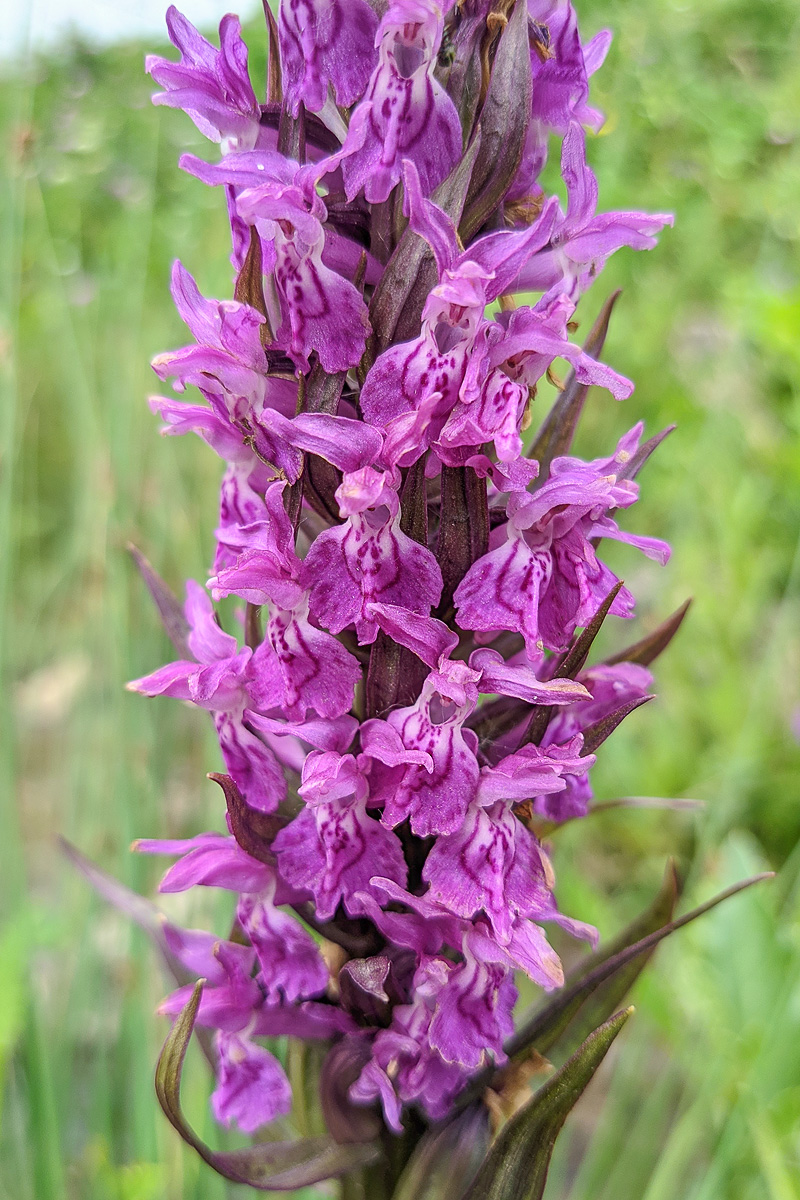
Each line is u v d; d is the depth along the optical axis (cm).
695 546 30
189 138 31
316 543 11
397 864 11
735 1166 18
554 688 11
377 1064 12
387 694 11
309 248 11
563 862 22
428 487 12
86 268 33
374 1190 12
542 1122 11
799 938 18
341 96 11
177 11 12
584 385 12
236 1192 17
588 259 11
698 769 28
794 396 28
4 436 20
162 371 11
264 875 12
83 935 19
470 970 11
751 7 32
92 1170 16
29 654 28
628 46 28
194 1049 18
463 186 10
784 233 28
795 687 29
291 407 12
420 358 10
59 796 27
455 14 11
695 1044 19
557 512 11
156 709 21
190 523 24
